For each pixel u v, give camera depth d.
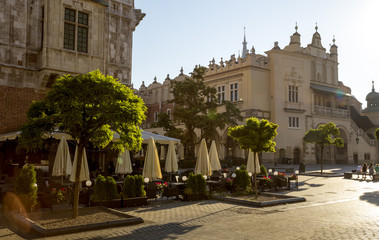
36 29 19.52
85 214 11.10
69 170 15.11
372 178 28.48
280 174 21.28
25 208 11.29
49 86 19.81
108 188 13.06
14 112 18.59
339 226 9.83
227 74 49.44
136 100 10.57
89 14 20.75
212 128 35.69
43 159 18.81
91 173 20.06
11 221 10.45
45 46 18.72
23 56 18.91
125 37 23.31
